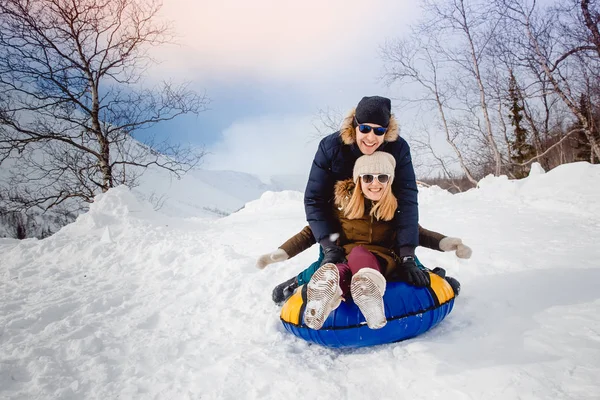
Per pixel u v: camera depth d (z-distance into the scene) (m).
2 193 14.62
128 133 15.71
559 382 1.95
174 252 5.56
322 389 2.18
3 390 2.48
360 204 2.91
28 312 3.87
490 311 2.99
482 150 20.41
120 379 2.55
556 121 20.97
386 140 3.00
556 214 6.93
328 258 2.74
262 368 2.44
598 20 13.55
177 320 3.50
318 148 3.16
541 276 3.62
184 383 2.41
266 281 4.20
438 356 2.36
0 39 13.45
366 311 2.29
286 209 11.30
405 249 2.90
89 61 14.71
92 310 3.91
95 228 7.52
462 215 7.47
